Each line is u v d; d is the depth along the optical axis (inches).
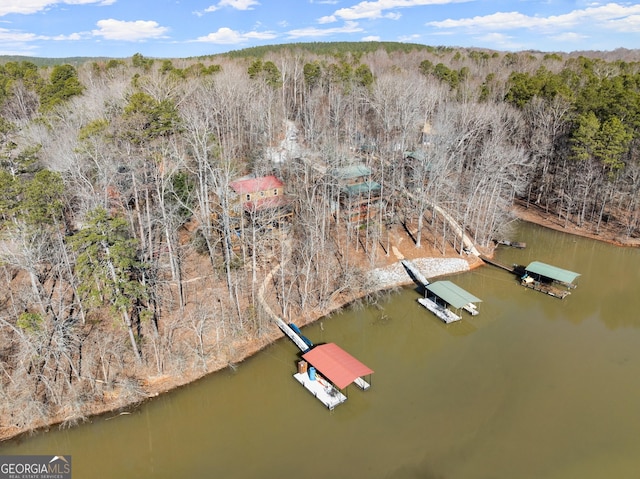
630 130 2632.9
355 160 2632.9
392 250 2309.3
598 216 2834.6
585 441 1310.3
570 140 2699.3
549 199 2979.8
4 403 1332.4
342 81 3895.2
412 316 1956.2
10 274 1755.7
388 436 1337.4
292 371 1583.4
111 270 1323.8
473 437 1328.7
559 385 1541.6
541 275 2172.7
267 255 2095.2
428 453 1274.6
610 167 2652.6
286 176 2559.1
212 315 1691.7
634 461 1242.6
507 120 3041.3
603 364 1647.4
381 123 3120.1
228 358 1604.3
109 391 1418.6
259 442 1328.7
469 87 3836.1
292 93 4065.0
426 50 7086.6
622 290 2150.6
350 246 2271.2
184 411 1428.4
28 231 1423.5
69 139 1852.9
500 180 2502.5
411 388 1536.7
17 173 1731.1
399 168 2696.9
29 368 1421.0
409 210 2514.8
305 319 1857.8
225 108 2785.4
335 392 1476.4
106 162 1581.0
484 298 2096.5
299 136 3191.4
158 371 1496.1
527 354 1712.6
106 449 1339.8
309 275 1973.4
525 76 3705.7
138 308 1632.6
